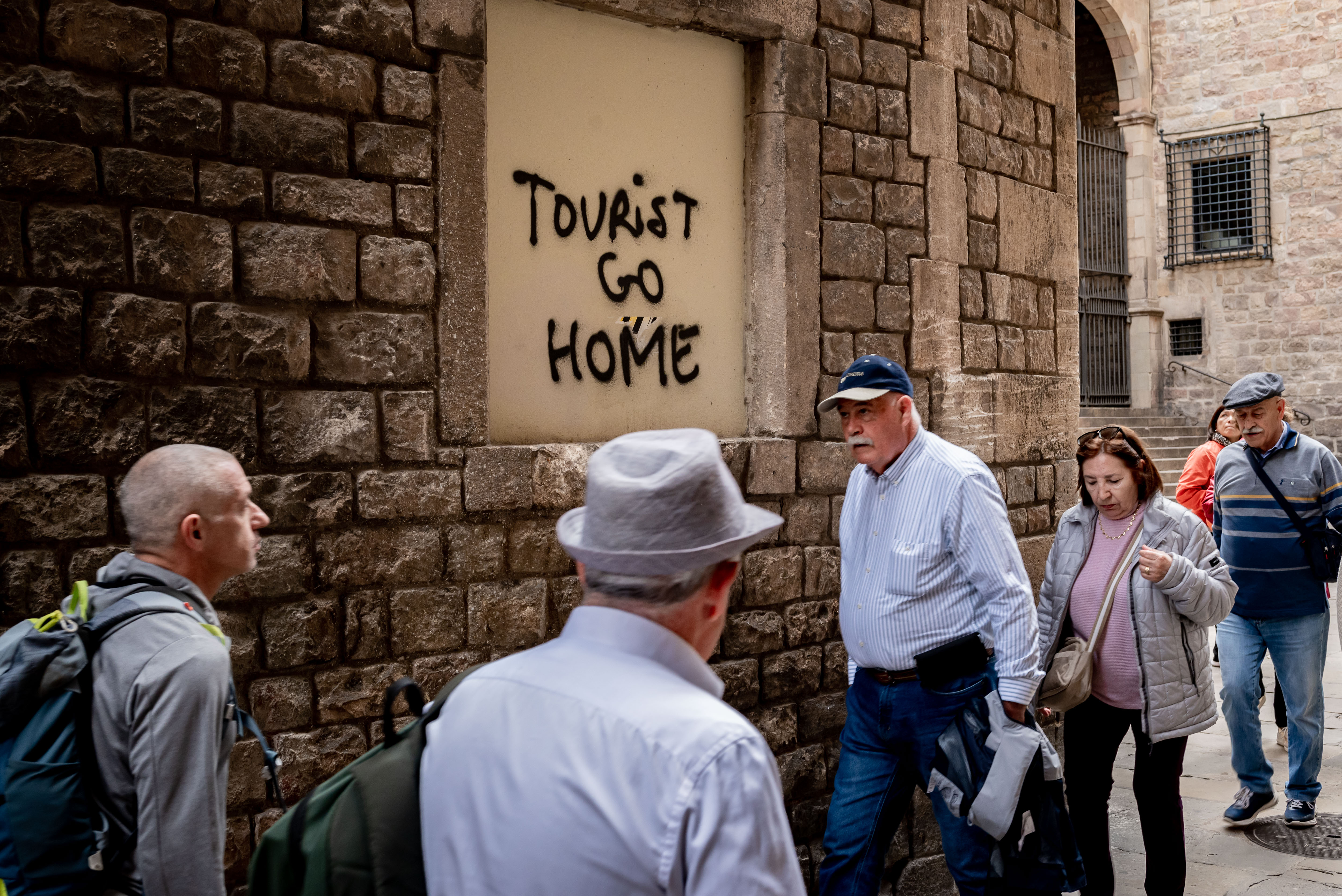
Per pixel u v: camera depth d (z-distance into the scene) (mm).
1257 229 17922
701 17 4234
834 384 4688
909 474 3500
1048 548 5797
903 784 3570
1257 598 5188
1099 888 4109
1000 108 5574
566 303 3988
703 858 1296
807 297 4582
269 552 3158
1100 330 18625
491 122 3783
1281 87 17703
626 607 1489
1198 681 4008
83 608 2146
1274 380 5223
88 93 2896
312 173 3271
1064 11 6098
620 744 1354
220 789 2131
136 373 2961
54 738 2021
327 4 3299
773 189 4500
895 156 4957
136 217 2963
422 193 3486
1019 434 5645
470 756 1417
